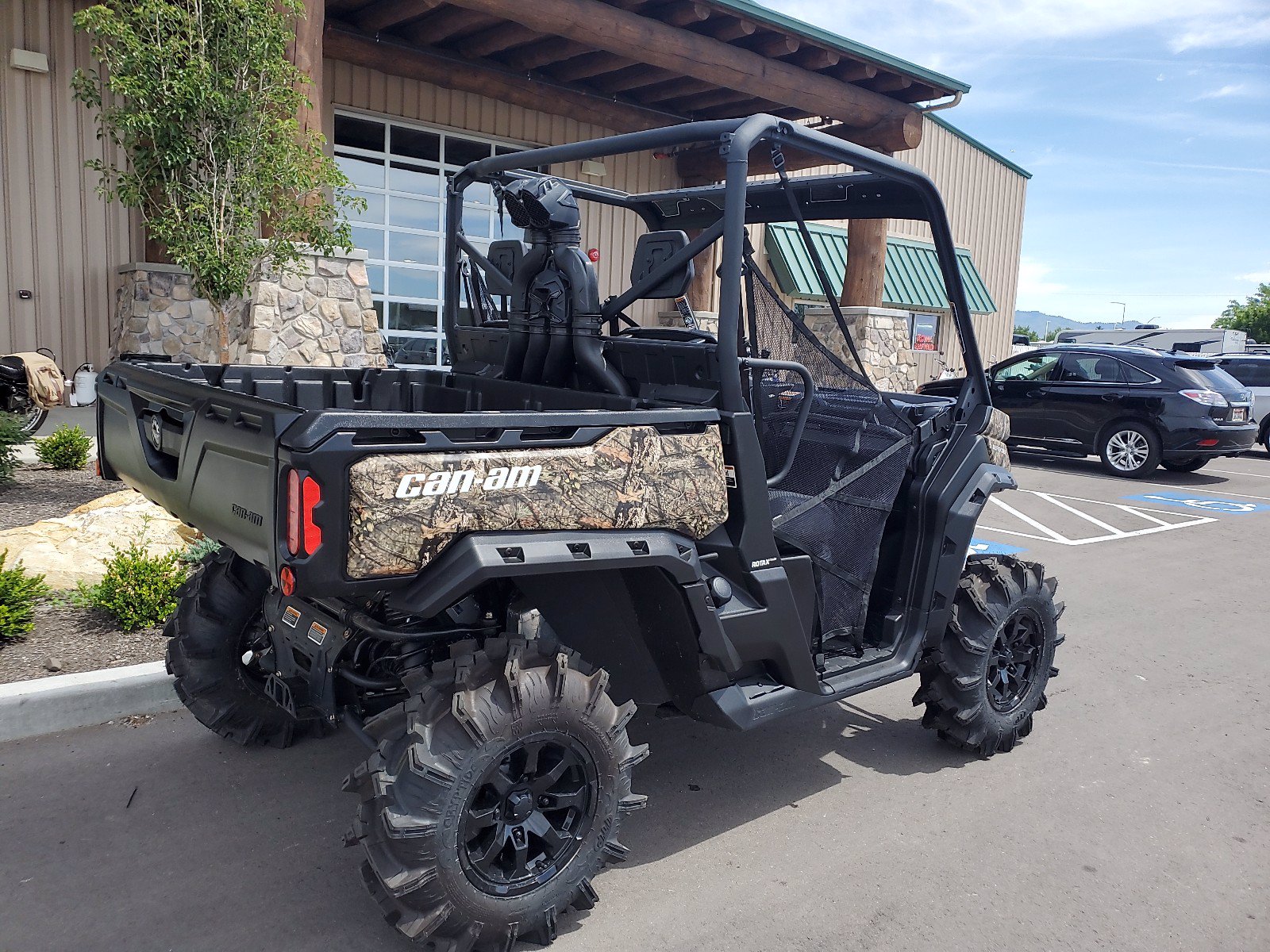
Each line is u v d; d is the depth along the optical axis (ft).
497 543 7.77
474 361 12.88
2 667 12.95
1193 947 8.86
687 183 45.88
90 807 10.47
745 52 34.88
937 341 62.23
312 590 7.04
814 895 9.48
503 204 12.19
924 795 11.84
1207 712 15.15
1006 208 71.72
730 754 12.89
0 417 22.35
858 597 11.74
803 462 11.04
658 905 9.21
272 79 21.24
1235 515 33.78
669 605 9.08
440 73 38.42
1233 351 83.92
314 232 22.15
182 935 8.38
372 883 7.82
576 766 8.48
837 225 52.70
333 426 7.02
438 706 7.83
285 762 11.76
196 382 8.96
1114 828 11.15
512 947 8.28
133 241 35.58
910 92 40.24
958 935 8.87
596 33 31.76
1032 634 13.38
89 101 21.26
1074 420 42.98
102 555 16.65
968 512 12.19
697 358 9.87
